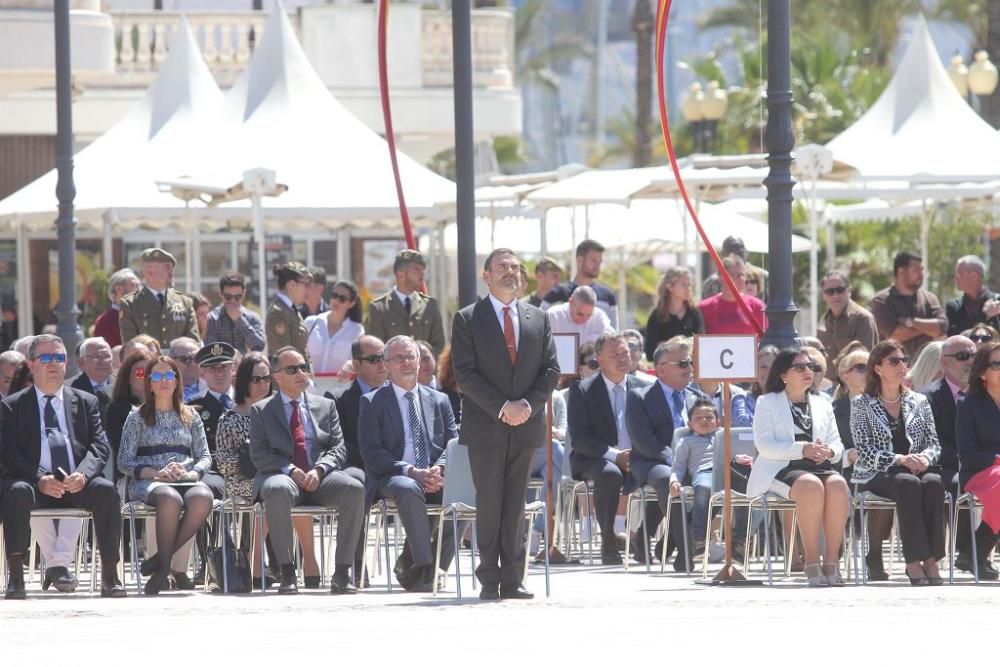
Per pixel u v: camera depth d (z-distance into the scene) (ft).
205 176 158.71
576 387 112.68
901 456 94.27
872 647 64.39
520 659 61.98
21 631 73.67
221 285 125.59
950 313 140.67
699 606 81.00
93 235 206.28
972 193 179.63
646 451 107.45
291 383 96.53
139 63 228.02
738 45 438.40
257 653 64.49
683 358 109.19
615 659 61.72
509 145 532.73
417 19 233.55
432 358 108.68
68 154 138.41
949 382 101.86
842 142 173.78
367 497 94.53
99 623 76.89
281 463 95.20
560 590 91.81
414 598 88.63
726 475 93.45
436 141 242.17
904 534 92.94
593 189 163.43
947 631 69.15
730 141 397.19
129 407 103.65
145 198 161.38
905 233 269.85
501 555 86.89
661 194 172.04
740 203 227.40
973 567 95.91
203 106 171.83
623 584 95.25
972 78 222.69
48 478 92.73
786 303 104.73
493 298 85.56
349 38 231.50
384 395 96.43
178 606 84.84
